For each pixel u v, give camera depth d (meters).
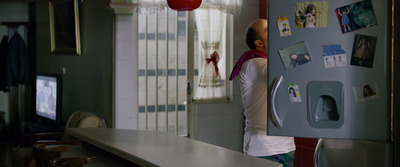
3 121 7.87
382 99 3.02
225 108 5.98
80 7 5.70
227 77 6.01
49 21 6.62
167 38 5.84
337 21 3.05
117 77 5.21
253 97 3.30
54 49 6.45
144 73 5.80
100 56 5.42
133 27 5.45
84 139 3.47
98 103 5.49
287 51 3.13
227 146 6.02
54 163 2.77
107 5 5.02
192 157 2.72
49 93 5.84
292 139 3.33
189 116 5.96
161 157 2.72
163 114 5.90
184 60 5.92
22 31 7.96
